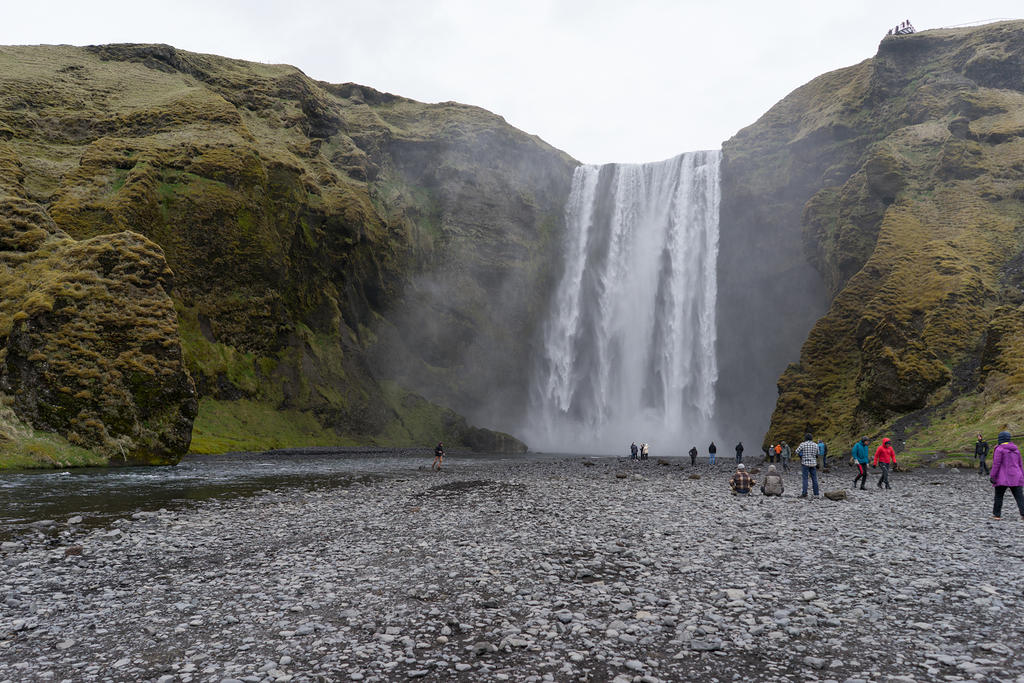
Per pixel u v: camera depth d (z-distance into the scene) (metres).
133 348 43.62
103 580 11.71
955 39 76.19
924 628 8.29
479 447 74.94
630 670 7.13
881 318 51.84
